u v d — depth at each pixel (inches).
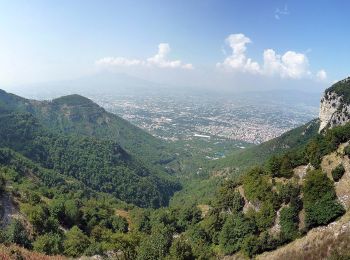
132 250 2362.2
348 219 2026.3
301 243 2135.8
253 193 2738.7
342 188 2235.5
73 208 3304.6
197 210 3467.0
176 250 2098.9
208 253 2517.2
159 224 3321.9
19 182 4252.0
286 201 2482.8
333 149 2536.9
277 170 2763.3
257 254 2352.4
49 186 5521.7
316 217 2187.5
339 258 1766.7
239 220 2593.5
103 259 2375.7
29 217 2733.8
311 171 2449.6
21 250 2137.1
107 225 3523.6
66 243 2556.6
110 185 7775.6
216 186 7608.3
